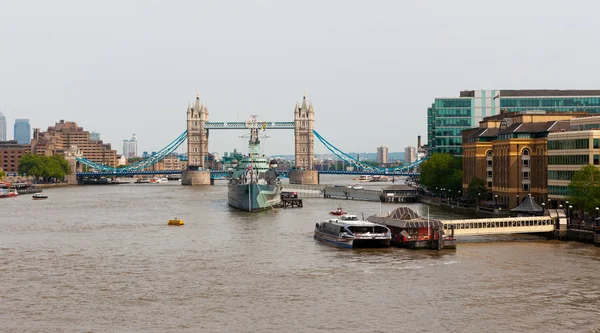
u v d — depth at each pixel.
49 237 158.12
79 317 86.69
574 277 106.25
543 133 190.50
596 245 135.75
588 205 146.75
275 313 87.94
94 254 131.75
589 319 84.56
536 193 192.38
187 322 84.38
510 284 102.12
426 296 95.62
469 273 110.00
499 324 82.88
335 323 83.69
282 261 122.19
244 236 156.62
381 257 125.50
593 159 161.50
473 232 141.25
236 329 81.62
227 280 106.50
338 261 121.75
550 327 81.62
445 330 80.88
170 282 105.38
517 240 145.88
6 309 90.44
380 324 83.19
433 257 125.06
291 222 188.62
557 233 145.88
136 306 91.56
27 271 114.69
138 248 139.12
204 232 165.25
